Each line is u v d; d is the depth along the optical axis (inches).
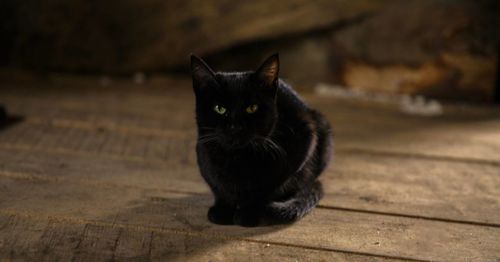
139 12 108.7
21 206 58.6
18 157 69.2
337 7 107.2
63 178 64.7
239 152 57.7
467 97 106.3
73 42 109.8
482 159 75.6
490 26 103.3
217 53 113.0
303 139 58.7
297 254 53.9
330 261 53.3
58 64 110.8
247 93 57.3
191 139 78.0
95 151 72.6
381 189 66.1
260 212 57.4
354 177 68.9
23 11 107.7
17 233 54.6
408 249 55.3
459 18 103.5
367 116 93.0
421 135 84.1
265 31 109.1
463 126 89.6
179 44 110.3
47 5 107.4
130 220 57.4
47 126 79.7
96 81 108.3
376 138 82.1
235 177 57.9
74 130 79.0
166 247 53.9
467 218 60.6
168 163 70.3
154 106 91.8
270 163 57.6
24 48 109.7
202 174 59.6
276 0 107.7
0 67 109.9
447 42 104.7
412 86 107.3
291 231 56.9
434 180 69.1
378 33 107.1
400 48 106.4
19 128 78.2
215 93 57.6
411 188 66.7
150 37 110.2
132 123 82.9
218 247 54.2
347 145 78.8
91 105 90.4
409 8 105.2
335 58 110.1
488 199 64.9
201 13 108.7
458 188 67.2
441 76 106.1
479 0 103.0
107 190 62.8
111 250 53.2
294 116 59.2
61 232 55.1
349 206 61.8
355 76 109.7
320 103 100.3
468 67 105.0
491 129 88.4
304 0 107.4
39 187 62.5
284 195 60.5
